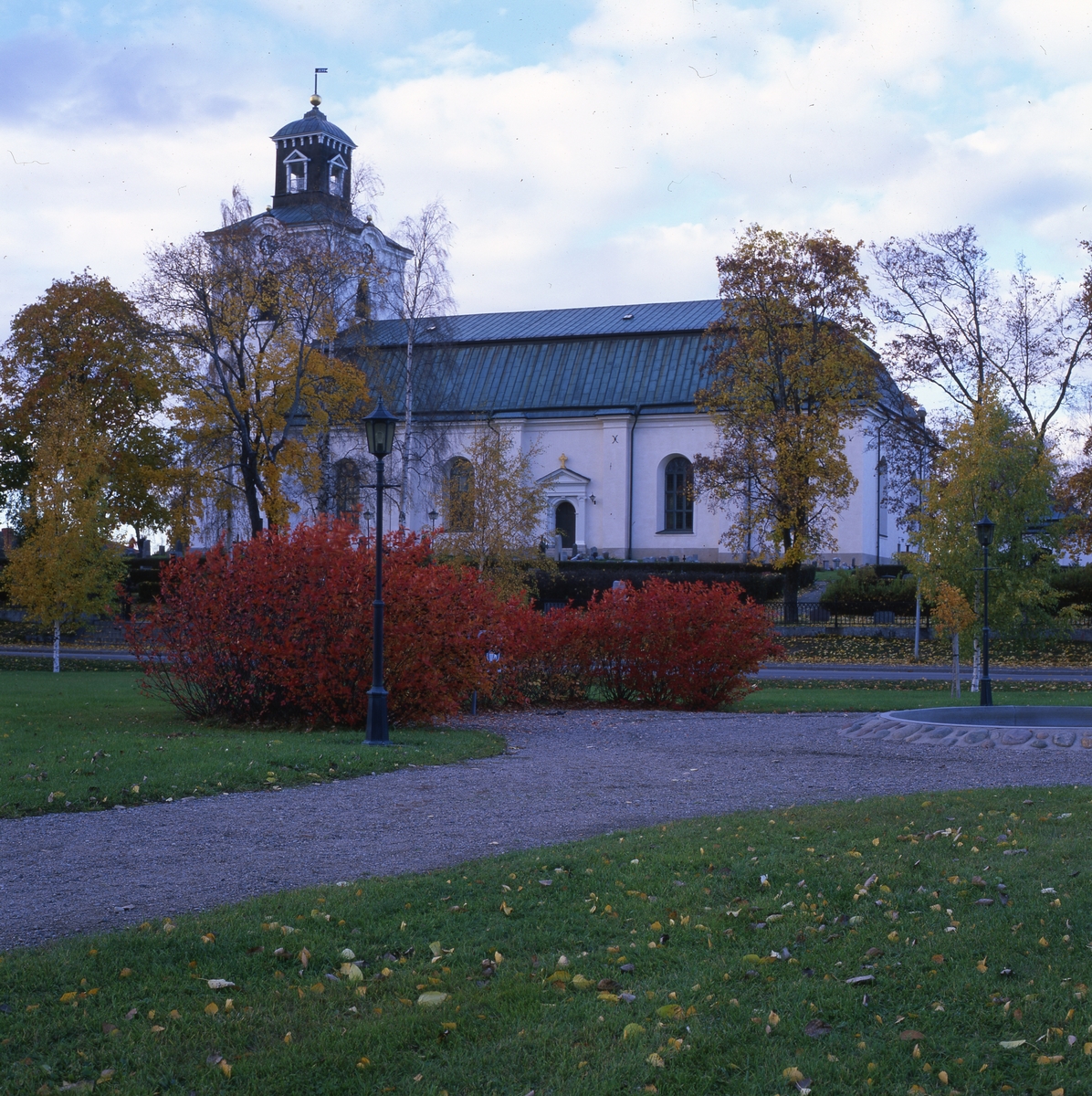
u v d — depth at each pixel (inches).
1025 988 214.4
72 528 1310.3
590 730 679.7
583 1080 183.6
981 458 1071.0
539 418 2628.0
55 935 253.0
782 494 1701.5
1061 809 375.2
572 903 273.1
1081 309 1678.2
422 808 408.5
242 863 321.7
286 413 1631.4
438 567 716.0
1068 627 1109.7
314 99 2613.2
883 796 425.1
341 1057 192.1
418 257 1790.1
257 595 665.0
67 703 806.5
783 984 220.8
